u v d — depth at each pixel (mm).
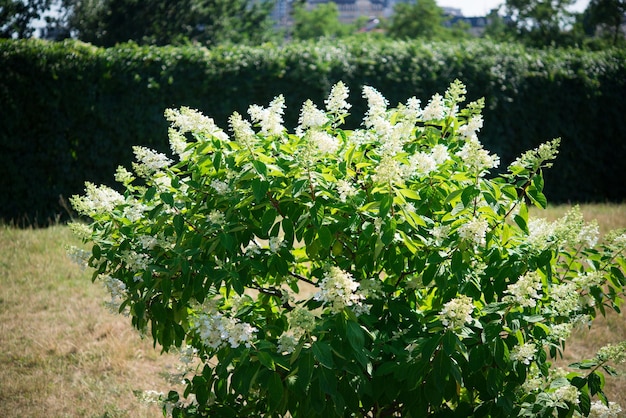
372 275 3004
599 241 7398
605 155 12383
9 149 10188
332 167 2828
